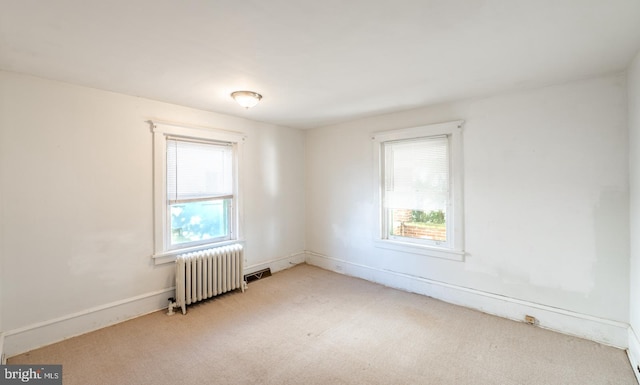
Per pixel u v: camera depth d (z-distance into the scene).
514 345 2.32
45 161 2.35
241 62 2.10
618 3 1.41
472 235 3.01
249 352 2.24
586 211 2.41
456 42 1.82
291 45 1.84
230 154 3.71
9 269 2.20
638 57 1.95
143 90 2.68
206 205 3.50
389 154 3.70
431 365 2.07
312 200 4.64
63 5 1.39
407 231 3.60
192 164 3.32
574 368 2.02
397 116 3.56
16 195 2.22
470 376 1.95
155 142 2.96
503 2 1.40
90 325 2.56
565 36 1.74
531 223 2.67
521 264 2.73
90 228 2.58
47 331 2.35
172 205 3.17
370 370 2.02
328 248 4.42
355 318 2.81
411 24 1.60
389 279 3.70
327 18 1.54
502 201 2.82
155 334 2.51
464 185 3.05
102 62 2.07
